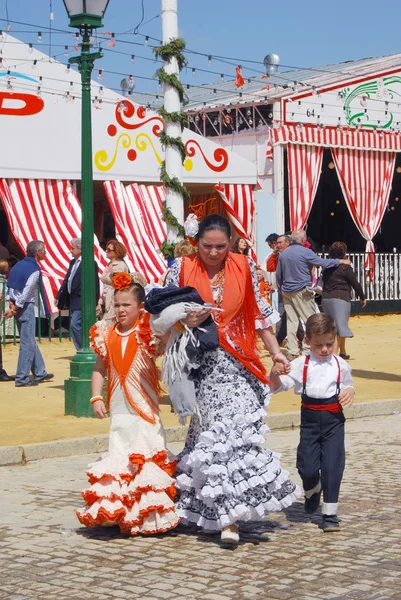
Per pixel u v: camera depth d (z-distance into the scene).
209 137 27.22
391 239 33.00
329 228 32.03
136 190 22.98
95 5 11.25
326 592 5.41
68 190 21.83
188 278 6.57
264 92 27.00
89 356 11.57
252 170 25.31
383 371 15.90
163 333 6.39
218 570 5.88
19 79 21.17
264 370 6.54
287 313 16.59
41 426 10.88
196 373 6.46
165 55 13.69
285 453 9.91
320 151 26.23
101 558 6.20
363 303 17.19
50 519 7.24
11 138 21.09
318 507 7.42
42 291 19.91
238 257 6.57
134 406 6.71
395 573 5.75
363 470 8.93
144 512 6.59
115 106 22.61
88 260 11.55
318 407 6.86
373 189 27.41
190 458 6.33
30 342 14.14
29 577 5.82
